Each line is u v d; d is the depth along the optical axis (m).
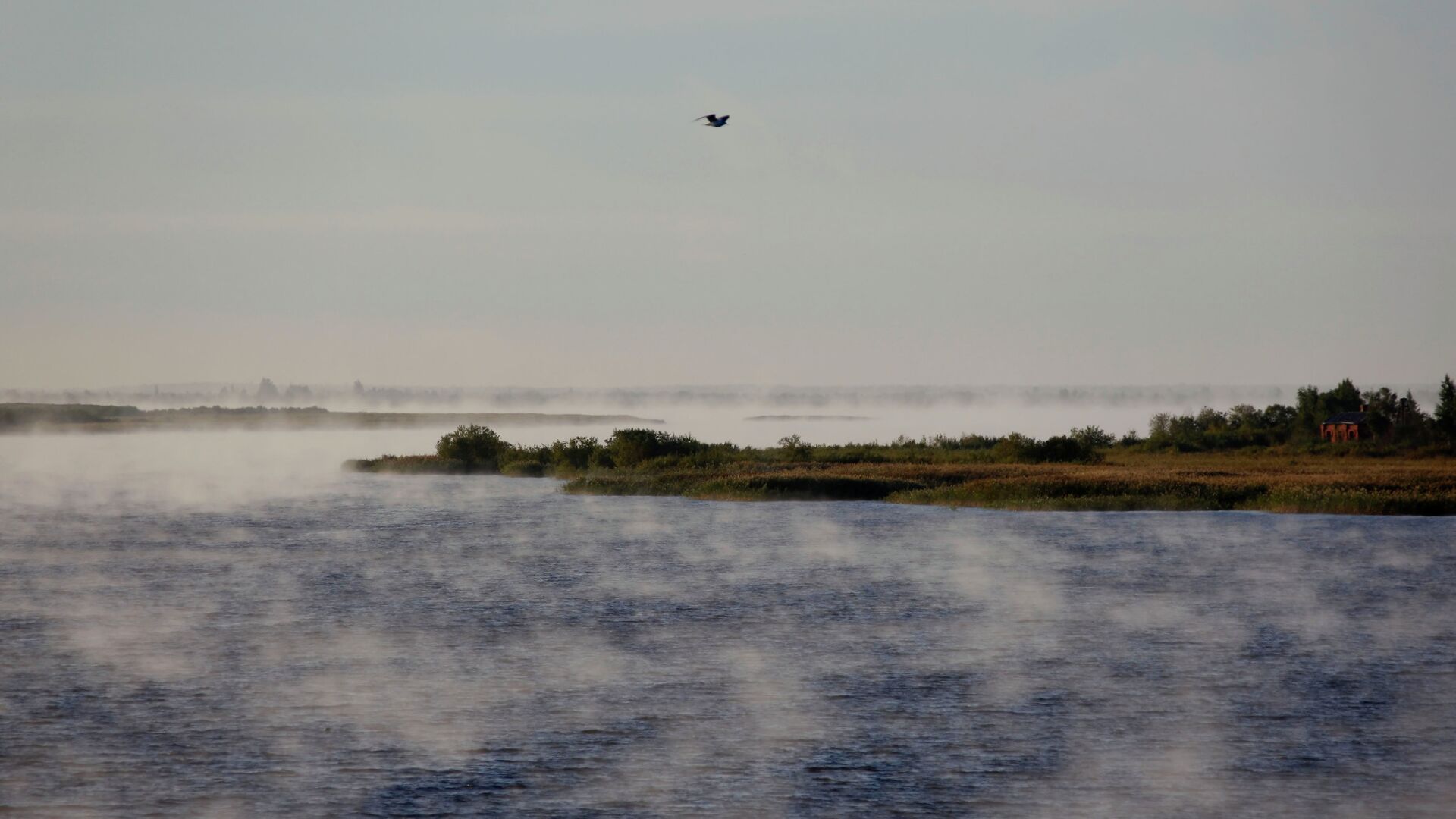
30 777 91.38
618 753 97.19
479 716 107.56
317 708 109.81
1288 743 98.88
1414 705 109.50
